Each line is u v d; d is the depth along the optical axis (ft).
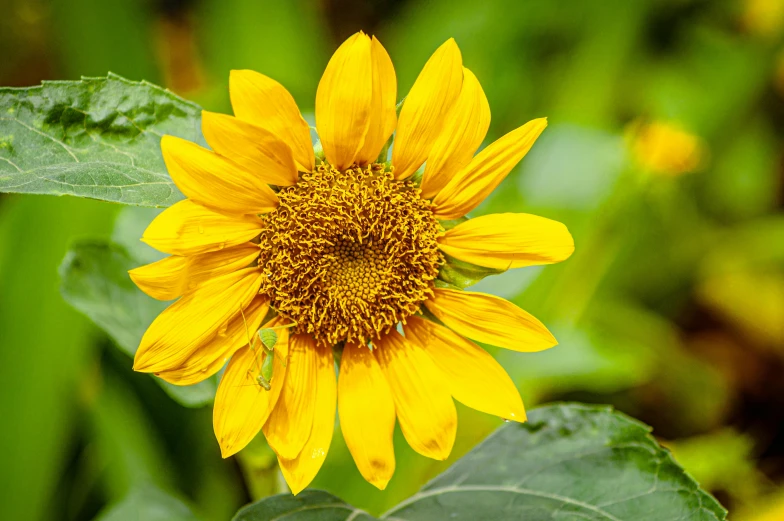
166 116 1.80
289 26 2.89
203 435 2.26
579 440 1.91
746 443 2.58
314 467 1.80
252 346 1.81
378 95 1.78
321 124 1.79
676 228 2.85
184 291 1.77
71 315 2.17
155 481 2.23
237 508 2.25
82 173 1.75
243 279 1.81
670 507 1.85
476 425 2.31
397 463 2.19
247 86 1.74
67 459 2.25
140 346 1.76
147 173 1.78
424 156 1.82
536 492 1.88
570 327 2.42
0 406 2.13
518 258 1.81
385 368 1.84
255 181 1.78
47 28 2.78
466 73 1.79
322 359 1.85
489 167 1.81
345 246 1.85
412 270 1.85
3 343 2.14
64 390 2.17
